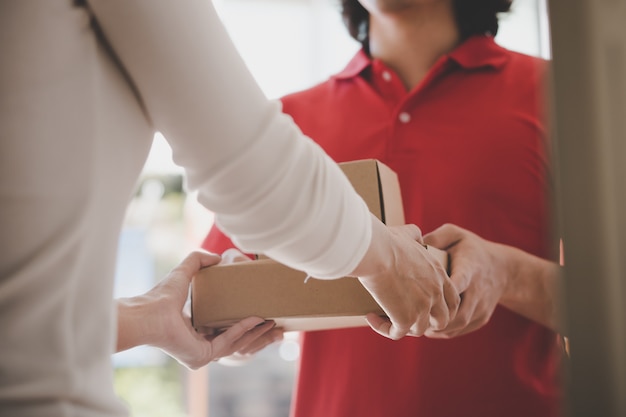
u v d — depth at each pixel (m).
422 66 1.52
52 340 0.52
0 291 0.52
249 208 0.58
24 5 0.54
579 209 0.43
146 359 3.56
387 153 1.43
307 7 3.75
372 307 0.96
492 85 1.45
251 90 0.58
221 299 1.03
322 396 1.40
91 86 0.56
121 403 0.59
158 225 3.54
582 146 0.43
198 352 0.98
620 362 0.42
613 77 0.43
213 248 1.46
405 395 1.33
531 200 1.38
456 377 1.33
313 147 0.62
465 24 1.51
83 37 0.56
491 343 1.35
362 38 1.61
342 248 0.64
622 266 0.42
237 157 0.57
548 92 0.46
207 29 0.55
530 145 1.39
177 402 3.55
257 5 3.76
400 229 0.92
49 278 0.53
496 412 1.32
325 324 1.09
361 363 1.36
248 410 3.58
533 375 1.35
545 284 1.28
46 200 0.53
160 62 0.54
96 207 0.56
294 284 1.00
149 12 0.53
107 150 0.57
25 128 0.53
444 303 0.91
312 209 0.60
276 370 3.60
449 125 1.42
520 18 2.55
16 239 0.53
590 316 0.43
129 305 0.91
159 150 3.46
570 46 0.43
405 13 1.47
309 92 1.60
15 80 0.54
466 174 1.39
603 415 0.43
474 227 1.37
